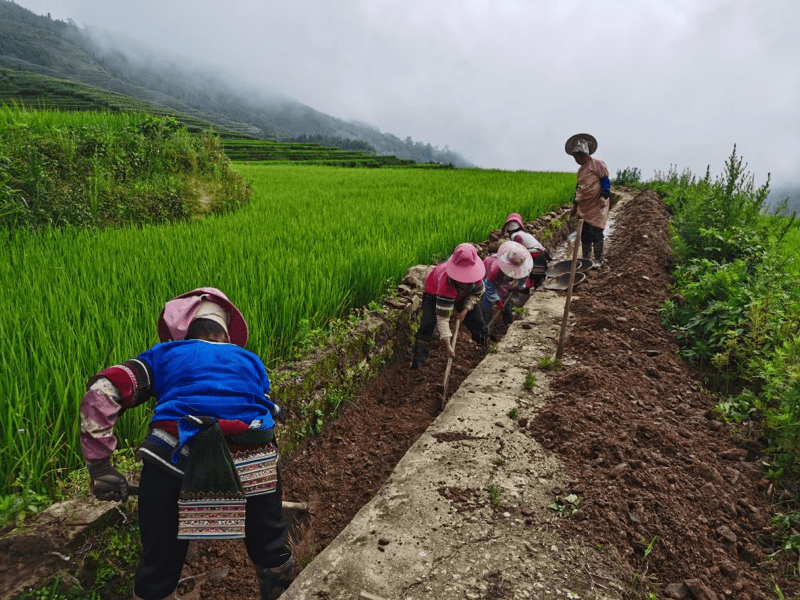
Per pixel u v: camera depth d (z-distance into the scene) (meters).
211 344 2.16
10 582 2.22
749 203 8.03
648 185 18.67
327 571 2.46
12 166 7.02
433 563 2.51
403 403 4.75
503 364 4.68
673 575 2.53
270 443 2.16
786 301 4.93
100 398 1.88
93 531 2.39
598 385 4.12
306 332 4.27
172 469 1.92
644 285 6.62
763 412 3.85
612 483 3.04
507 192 13.91
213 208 9.48
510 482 3.10
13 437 2.53
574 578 2.43
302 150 64.50
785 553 2.70
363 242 6.84
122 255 5.23
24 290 3.95
